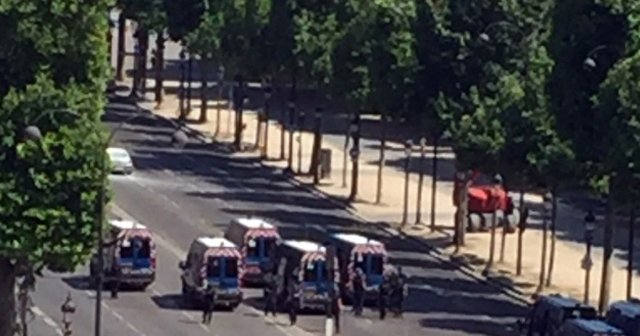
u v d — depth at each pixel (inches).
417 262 6141.7
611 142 5290.4
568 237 6761.8
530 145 5654.5
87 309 5078.7
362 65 6692.9
